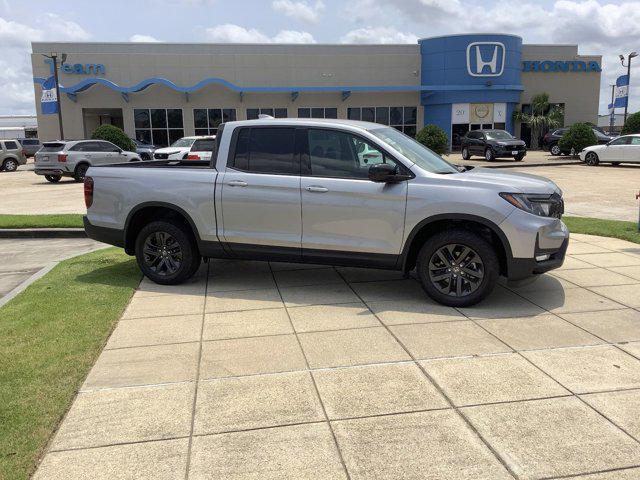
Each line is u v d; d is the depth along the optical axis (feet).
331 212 18.12
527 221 16.65
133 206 20.44
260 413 11.39
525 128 127.75
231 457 9.93
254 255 19.47
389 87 115.34
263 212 18.88
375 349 14.47
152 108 114.11
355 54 119.75
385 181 17.43
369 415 11.23
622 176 65.31
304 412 11.40
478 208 16.74
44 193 57.77
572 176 66.03
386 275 21.57
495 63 118.21
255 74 116.47
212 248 19.84
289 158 18.80
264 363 13.75
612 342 14.65
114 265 23.95
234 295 19.40
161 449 10.21
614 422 10.78
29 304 18.28
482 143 93.71
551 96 130.00
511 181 17.47
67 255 28.43
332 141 18.44
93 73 111.86
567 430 10.54
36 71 111.96
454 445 10.15
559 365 13.30
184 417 11.29
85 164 70.03
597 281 20.24
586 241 27.09
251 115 117.50
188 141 73.51
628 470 9.34
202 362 13.88
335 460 9.78
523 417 11.03
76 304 18.22
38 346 14.69
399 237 17.60
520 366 13.28
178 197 19.77
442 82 119.65
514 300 18.26
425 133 93.09
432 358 13.84
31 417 11.14
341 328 16.01
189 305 18.38
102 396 12.19
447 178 17.38
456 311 17.28
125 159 74.28
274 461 9.79
